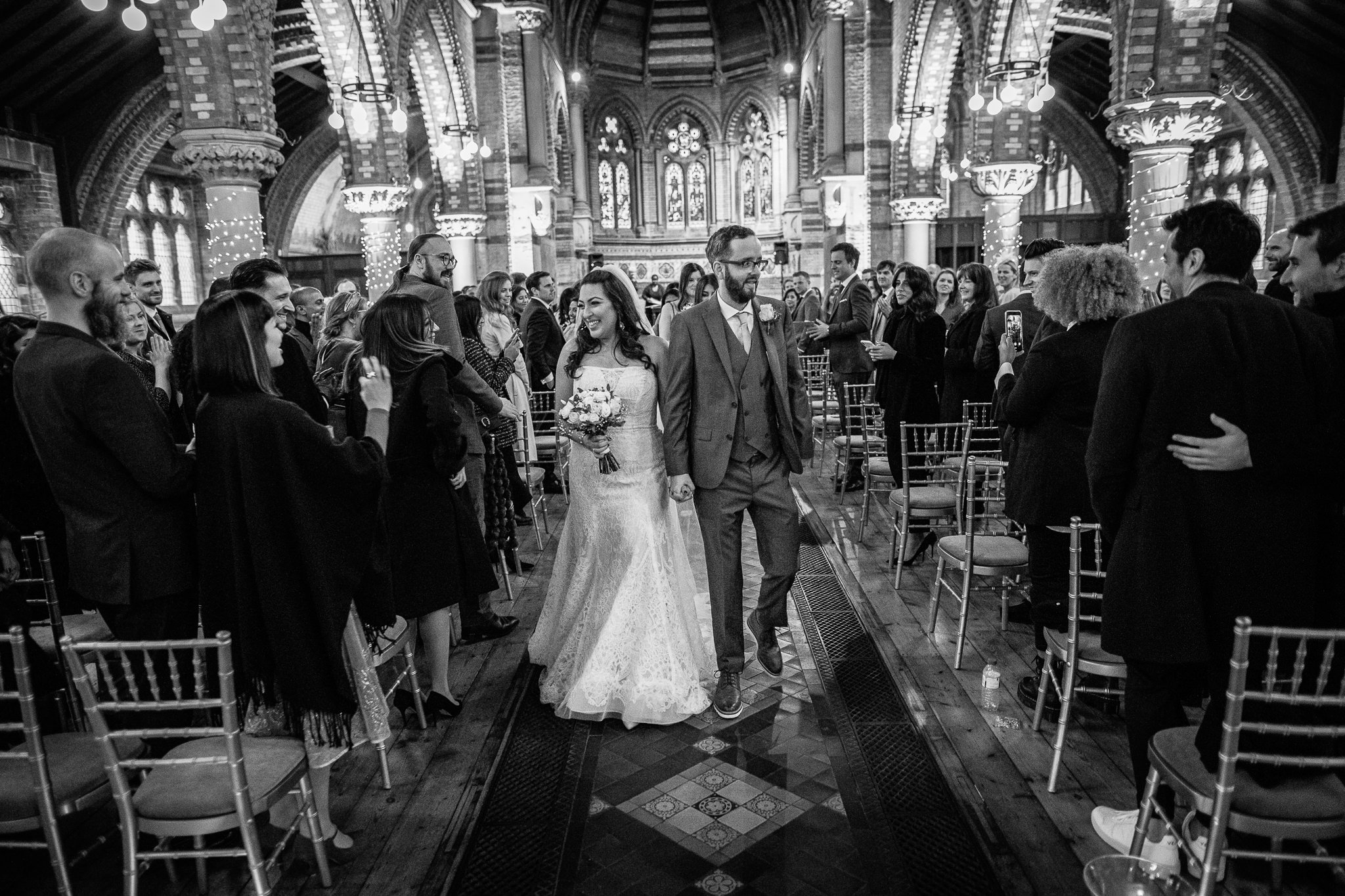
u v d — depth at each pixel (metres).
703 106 33.72
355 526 2.63
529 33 18.86
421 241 4.30
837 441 7.64
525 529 6.80
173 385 3.82
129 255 20.52
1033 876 2.57
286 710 2.56
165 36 8.35
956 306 7.27
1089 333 3.31
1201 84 7.91
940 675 4.01
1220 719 2.21
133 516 2.59
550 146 23.62
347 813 3.02
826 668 4.14
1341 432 2.14
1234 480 2.23
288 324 3.71
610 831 2.88
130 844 2.26
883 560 5.81
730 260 3.49
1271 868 2.51
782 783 3.15
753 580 5.54
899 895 2.52
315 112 24.58
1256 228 2.31
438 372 3.47
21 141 15.84
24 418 2.58
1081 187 26.47
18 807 2.31
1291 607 2.21
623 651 3.61
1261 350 2.22
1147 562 2.33
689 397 3.64
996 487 5.50
